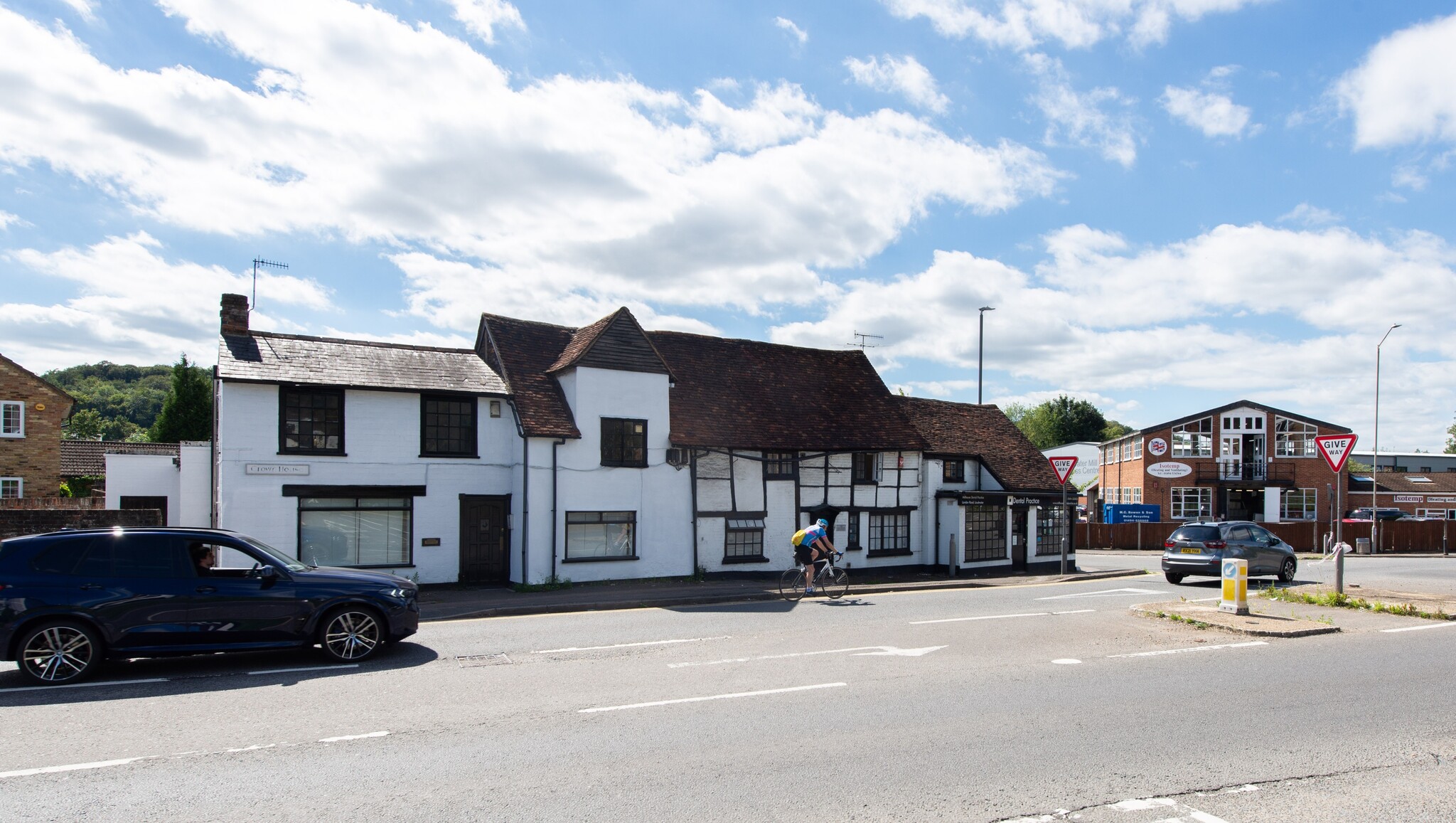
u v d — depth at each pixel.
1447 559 34.31
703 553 21.97
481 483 19.89
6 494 29.91
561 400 20.80
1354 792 5.82
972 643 11.55
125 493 27.86
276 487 17.73
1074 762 6.44
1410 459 71.62
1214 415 47.41
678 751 6.68
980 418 30.75
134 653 9.50
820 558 17.78
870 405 26.30
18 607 9.09
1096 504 56.50
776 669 9.80
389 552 18.89
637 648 11.27
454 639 12.05
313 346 19.48
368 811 5.43
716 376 24.27
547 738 7.04
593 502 20.33
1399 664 10.19
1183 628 12.83
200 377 48.94
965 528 26.02
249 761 6.46
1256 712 7.91
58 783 5.98
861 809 5.45
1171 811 5.47
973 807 5.51
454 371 20.39
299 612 10.16
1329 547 40.34
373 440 18.78
